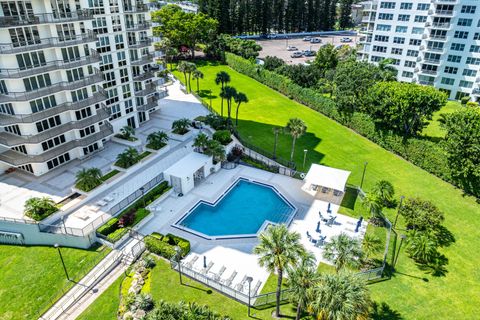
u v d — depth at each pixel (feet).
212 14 444.14
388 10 298.97
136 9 197.57
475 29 264.93
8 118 144.66
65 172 163.43
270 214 150.61
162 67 275.59
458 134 160.56
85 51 163.43
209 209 152.46
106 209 142.10
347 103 229.86
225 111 257.14
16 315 103.86
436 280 118.01
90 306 106.01
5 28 131.85
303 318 101.19
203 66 376.68
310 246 130.41
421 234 128.98
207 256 125.18
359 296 82.74
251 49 371.56
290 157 196.34
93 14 169.07
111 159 176.96
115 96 193.77
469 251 131.95
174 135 202.28
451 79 289.33
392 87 199.82
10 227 129.80
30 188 150.71
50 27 147.74
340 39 524.11
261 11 502.79
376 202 145.59
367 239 124.36
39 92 146.61
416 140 188.65
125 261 123.03
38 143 150.41
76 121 166.50
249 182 173.47
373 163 193.36
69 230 127.75
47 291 111.45
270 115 255.09
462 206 158.10
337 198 160.76
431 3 274.16
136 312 100.63
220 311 103.45
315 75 290.15
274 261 88.48
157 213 146.82
